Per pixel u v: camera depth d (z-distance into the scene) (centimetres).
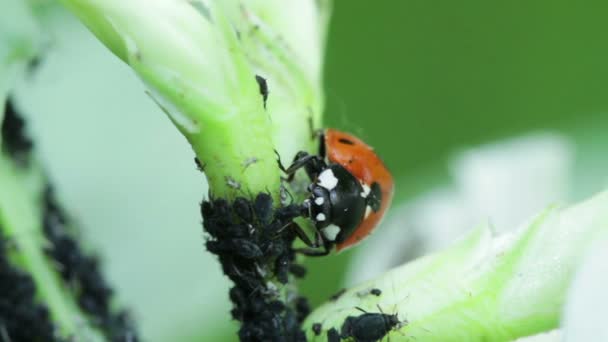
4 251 7
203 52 6
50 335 7
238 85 6
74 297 7
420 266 7
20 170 8
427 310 6
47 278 7
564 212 6
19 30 7
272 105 7
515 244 6
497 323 6
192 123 6
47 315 7
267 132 6
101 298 7
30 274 7
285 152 7
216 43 6
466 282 6
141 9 6
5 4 7
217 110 6
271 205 7
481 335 6
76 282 7
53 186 8
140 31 6
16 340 7
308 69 7
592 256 6
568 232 6
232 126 6
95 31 6
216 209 7
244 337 7
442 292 7
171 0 6
